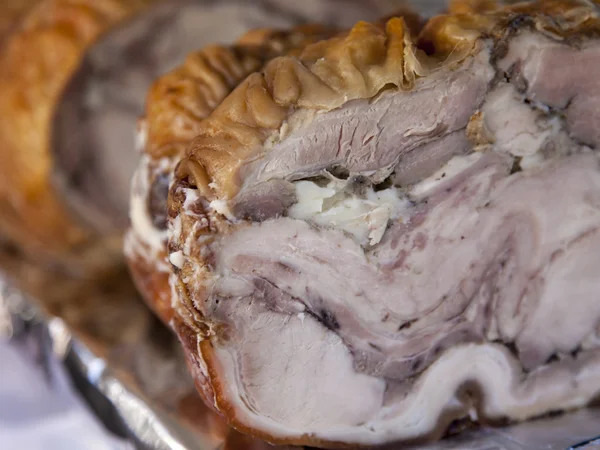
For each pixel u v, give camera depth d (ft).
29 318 2.54
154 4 2.52
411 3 2.76
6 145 2.60
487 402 1.91
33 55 2.54
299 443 1.85
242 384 1.78
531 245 1.86
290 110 1.71
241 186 1.70
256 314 1.76
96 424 2.27
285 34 2.01
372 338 1.83
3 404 2.46
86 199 2.69
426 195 1.81
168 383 2.17
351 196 1.78
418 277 1.82
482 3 1.84
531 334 1.90
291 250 1.75
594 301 1.91
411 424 1.87
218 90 1.88
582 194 1.86
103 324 2.48
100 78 2.60
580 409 1.95
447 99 1.76
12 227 2.76
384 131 1.75
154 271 1.98
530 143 1.82
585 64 1.79
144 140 1.98
